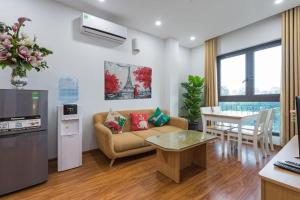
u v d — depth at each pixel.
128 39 3.70
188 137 2.51
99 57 3.26
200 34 4.10
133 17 3.25
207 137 2.51
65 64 2.85
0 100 1.72
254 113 3.02
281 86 3.18
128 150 2.63
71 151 2.43
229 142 3.06
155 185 1.99
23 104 1.87
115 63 3.48
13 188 1.81
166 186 1.96
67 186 1.96
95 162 2.68
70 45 2.90
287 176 0.87
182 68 4.94
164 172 2.25
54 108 2.74
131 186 1.96
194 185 1.98
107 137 2.44
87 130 3.12
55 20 2.74
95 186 1.96
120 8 2.94
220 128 3.21
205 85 4.59
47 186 1.96
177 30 3.86
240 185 1.97
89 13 3.09
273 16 3.38
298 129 1.09
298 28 2.94
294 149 1.27
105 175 2.23
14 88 1.99
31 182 1.93
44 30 2.63
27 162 1.91
